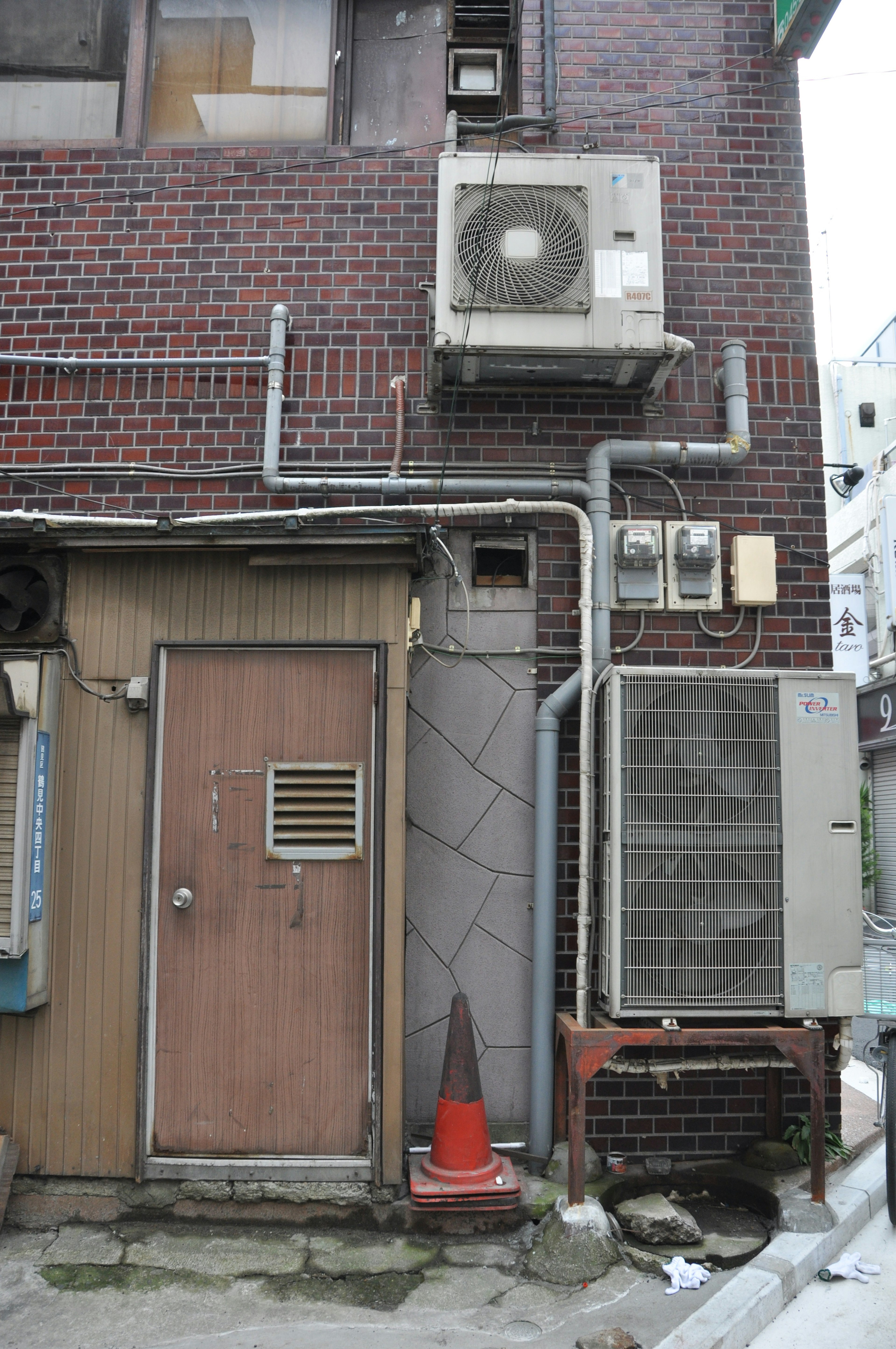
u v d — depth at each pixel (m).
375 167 5.08
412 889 4.55
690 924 3.92
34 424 4.89
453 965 4.51
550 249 4.51
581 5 5.20
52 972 4.06
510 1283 3.50
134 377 4.92
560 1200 3.80
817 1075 3.83
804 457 4.89
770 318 5.00
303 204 5.06
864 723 13.91
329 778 4.11
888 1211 3.95
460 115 5.53
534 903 4.43
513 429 4.84
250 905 4.05
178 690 4.17
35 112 5.40
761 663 4.73
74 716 4.18
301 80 5.46
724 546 4.81
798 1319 3.31
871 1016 3.95
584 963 4.04
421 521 4.75
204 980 4.02
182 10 5.51
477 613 4.73
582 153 5.03
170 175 5.11
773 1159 4.23
